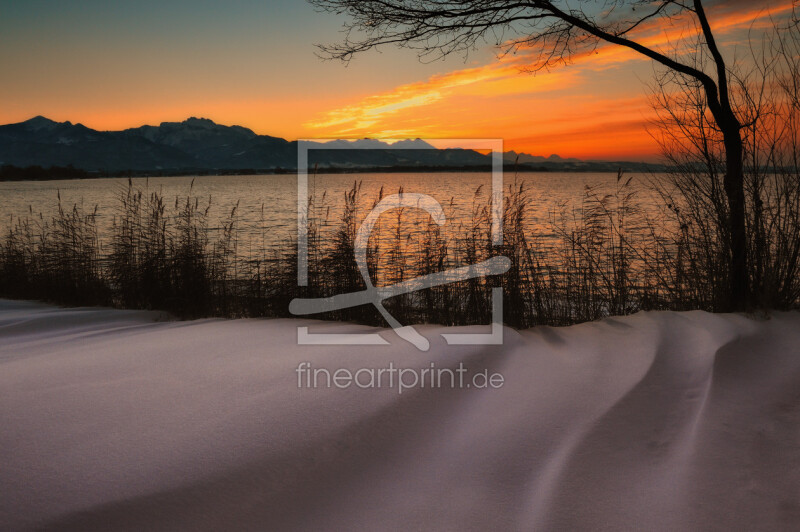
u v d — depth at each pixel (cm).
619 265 771
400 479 279
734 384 393
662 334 512
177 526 230
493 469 288
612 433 326
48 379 405
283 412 342
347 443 311
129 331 658
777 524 231
